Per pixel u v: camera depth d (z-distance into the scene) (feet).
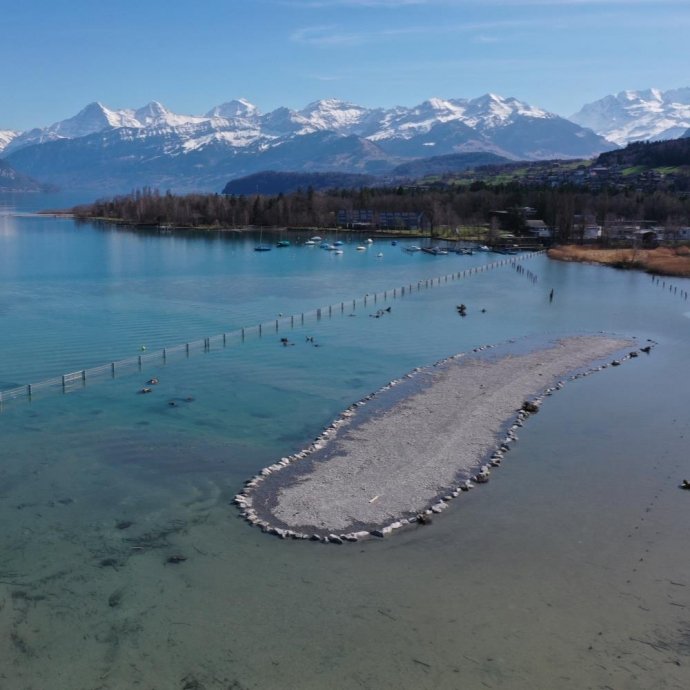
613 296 523.29
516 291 545.03
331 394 271.90
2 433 227.20
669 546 165.68
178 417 243.81
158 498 183.83
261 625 137.39
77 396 265.54
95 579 150.10
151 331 383.45
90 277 592.60
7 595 144.87
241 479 195.00
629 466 207.51
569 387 282.77
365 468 201.36
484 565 156.87
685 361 326.44
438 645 133.08
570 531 171.22
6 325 394.73
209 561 156.56
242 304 474.08
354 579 151.23
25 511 176.86
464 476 198.18
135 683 123.85
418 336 378.12
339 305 472.44
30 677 124.98
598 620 140.26
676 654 131.64
